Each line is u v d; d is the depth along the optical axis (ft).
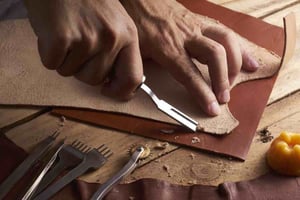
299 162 2.42
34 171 2.45
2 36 3.23
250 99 2.90
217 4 3.61
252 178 2.48
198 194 2.38
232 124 2.73
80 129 2.72
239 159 2.57
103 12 2.14
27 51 3.13
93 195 2.33
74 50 2.14
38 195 2.34
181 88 2.92
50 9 2.06
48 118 2.78
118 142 2.65
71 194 2.37
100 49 2.20
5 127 2.71
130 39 2.28
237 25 3.43
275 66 3.09
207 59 2.87
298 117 2.80
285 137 2.54
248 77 3.02
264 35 3.35
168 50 2.87
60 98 2.85
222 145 2.63
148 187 2.40
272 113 2.82
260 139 2.68
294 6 3.62
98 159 2.51
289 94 2.94
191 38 2.95
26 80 2.96
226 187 2.40
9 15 3.43
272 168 2.51
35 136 2.67
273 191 2.40
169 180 2.47
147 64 3.03
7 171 2.46
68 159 2.49
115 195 2.37
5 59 3.08
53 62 2.14
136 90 2.69
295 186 2.43
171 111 2.69
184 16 3.06
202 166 2.55
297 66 3.11
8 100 2.83
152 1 3.00
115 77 2.42
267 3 3.64
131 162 2.49
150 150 2.61
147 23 2.92
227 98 2.84
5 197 2.35
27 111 2.80
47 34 2.06
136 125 2.74
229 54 2.97
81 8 2.09
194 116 2.78
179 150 2.63
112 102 2.84
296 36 3.31
